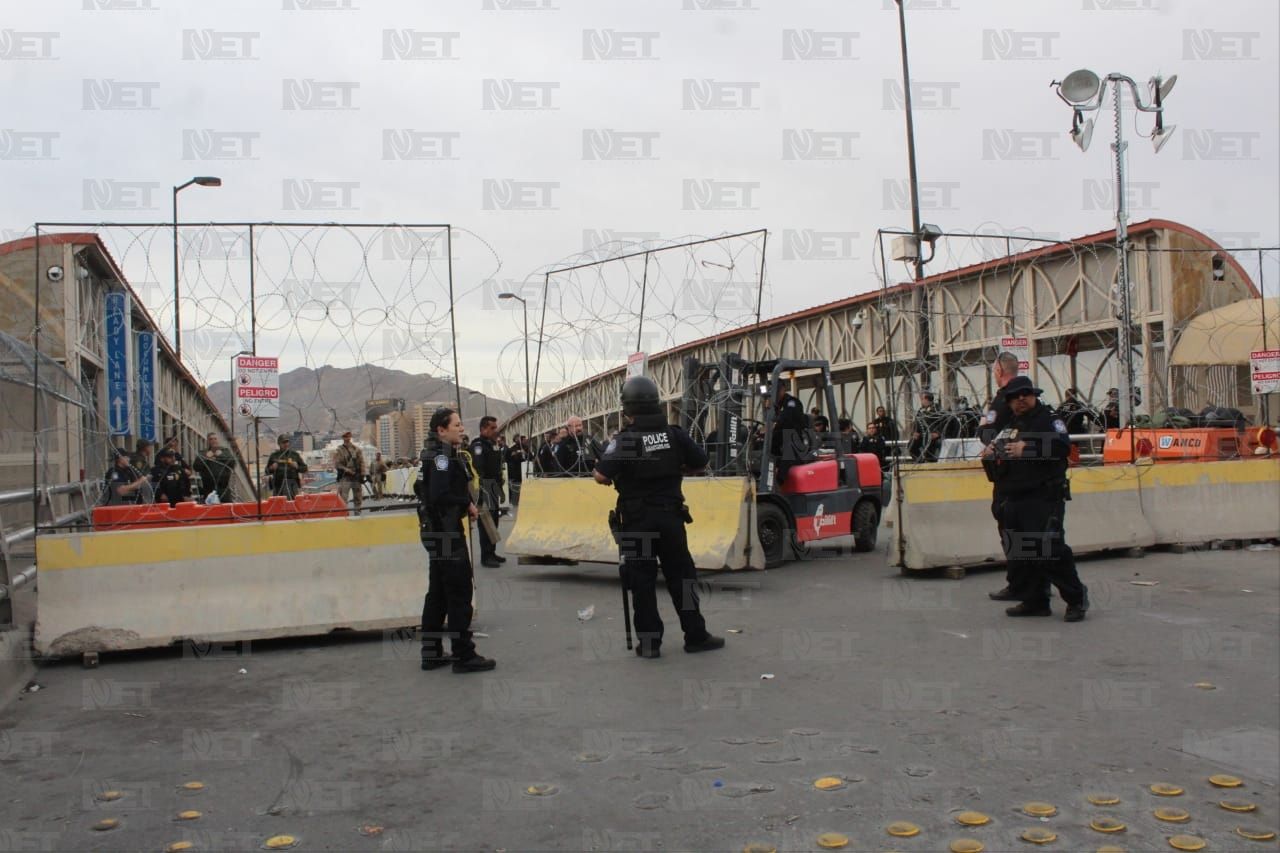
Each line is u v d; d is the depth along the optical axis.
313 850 4.02
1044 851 3.90
